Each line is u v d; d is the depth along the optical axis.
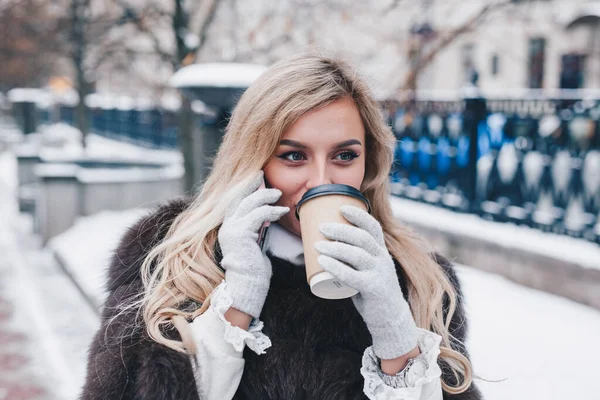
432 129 6.54
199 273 1.43
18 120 31.08
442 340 1.56
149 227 1.59
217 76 4.87
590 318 4.29
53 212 8.63
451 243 5.69
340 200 1.28
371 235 1.28
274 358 1.40
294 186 1.41
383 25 7.96
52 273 7.41
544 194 5.24
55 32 12.59
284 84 1.38
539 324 4.20
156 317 1.37
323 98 1.36
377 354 1.37
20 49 16.23
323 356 1.43
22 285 6.89
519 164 5.47
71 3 11.49
